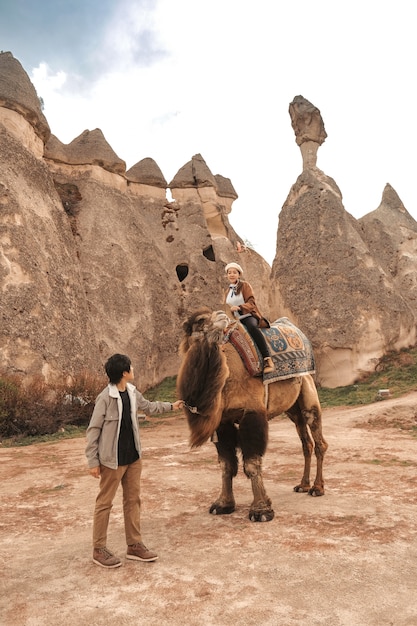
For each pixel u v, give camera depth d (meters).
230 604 3.60
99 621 3.45
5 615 3.59
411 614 3.40
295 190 32.28
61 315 22.08
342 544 4.79
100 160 32.31
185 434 15.80
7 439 15.31
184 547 4.86
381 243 33.41
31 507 6.90
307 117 33.81
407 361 25.72
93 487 7.98
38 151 27.00
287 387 6.70
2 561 4.77
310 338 27.56
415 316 30.27
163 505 6.63
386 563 4.30
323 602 3.60
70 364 21.12
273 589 3.83
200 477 8.46
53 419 16.95
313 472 8.74
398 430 14.21
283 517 5.81
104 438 4.43
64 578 4.23
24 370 18.91
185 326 6.01
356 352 26.31
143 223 34.50
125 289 29.41
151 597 3.78
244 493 7.25
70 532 5.67
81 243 28.78
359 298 27.25
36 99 27.06
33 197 24.16
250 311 6.48
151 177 36.84
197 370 5.58
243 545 4.84
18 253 20.91
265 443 5.95
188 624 3.35
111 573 4.28
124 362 4.58
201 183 38.09
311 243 29.64
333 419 16.66
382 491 7.09
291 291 29.45
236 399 5.94
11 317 19.45
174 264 35.03
